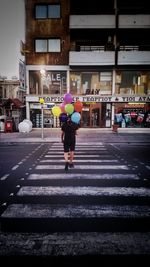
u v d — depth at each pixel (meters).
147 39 25.34
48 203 5.09
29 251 3.34
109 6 25.36
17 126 23.83
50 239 3.64
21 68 23.58
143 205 4.97
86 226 4.06
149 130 24.30
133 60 23.67
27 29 24.78
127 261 3.12
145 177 7.17
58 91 25.30
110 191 5.86
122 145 14.65
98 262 3.10
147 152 12.02
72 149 8.32
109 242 3.56
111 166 8.70
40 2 24.48
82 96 24.58
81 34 25.20
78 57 23.72
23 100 24.98
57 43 24.83
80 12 24.98
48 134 20.28
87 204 5.03
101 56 23.75
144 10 24.61
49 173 7.70
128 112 25.02
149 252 3.30
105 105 25.16
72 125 8.00
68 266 3.03
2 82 23.69
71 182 6.65
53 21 24.62
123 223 4.16
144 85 25.28
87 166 8.71
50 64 24.89
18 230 3.94
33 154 11.55
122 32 24.69
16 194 5.68
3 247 3.44
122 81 25.27
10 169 8.34
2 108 23.70
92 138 17.72
